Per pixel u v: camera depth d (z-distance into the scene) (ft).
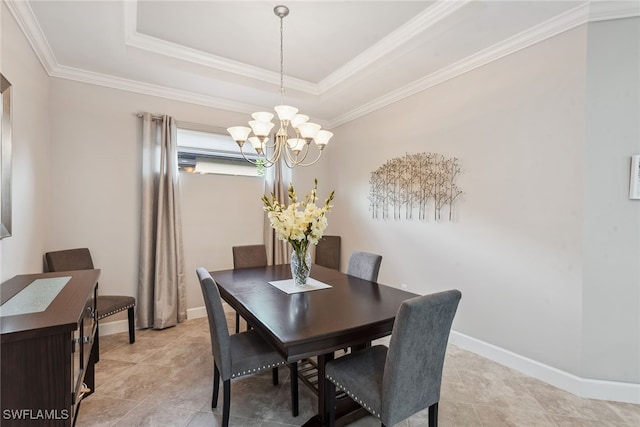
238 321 9.59
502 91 8.46
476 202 9.14
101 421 6.19
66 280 6.48
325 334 4.83
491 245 8.77
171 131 11.27
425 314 4.48
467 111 9.34
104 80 10.32
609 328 6.95
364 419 6.33
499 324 8.61
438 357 4.95
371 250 13.12
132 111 10.93
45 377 4.03
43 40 8.18
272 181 13.78
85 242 10.21
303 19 8.12
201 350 9.32
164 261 11.07
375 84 10.96
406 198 11.45
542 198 7.70
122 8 7.10
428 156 10.57
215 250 12.63
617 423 6.19
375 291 7.16
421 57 9.05
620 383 6.92
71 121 9.92
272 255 13.71
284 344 4.52
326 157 15.83
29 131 7.80
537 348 7.82
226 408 5.75
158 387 7.40
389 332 5.60
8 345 3.84
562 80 7.30
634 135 6.73
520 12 7.05
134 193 11.02
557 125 7.41
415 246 11.12
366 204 13.41
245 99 12.44
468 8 7.17
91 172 10.28
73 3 6.84
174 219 11.28
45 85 9.16
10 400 3.87
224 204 12.81
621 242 6.84
